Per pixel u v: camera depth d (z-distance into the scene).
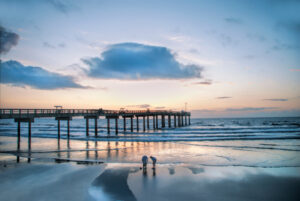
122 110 40.75
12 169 12.09
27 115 22.11
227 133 39.53
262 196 8.62
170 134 38.41
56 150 19.59
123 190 8.88
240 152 18.78
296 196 8.66
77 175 10.90
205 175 11.27
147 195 8.43
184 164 13.76
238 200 8.21
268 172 12.03
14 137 34.28
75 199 7.91
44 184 9.52
